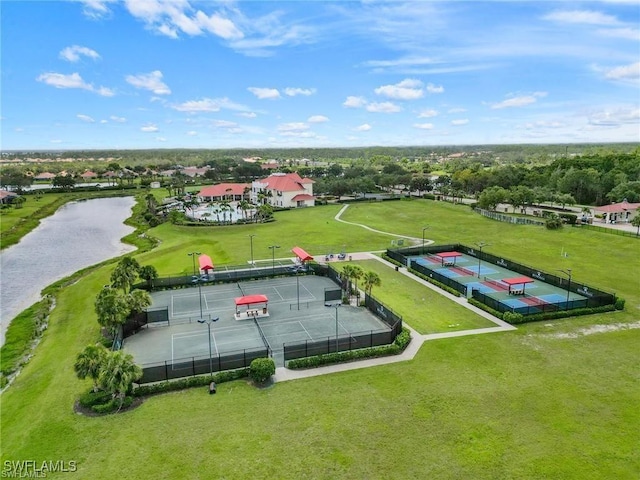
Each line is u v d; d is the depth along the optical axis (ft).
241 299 154.81
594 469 79.51
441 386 107.55
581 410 97.40
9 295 204.64
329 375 113.80
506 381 109.60
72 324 158.51
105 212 472.85
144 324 150.30
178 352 129.70
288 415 96.27
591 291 172.04
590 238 275.80
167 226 351.46
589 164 519.60
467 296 172.35
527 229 311.06
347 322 151.74
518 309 150.51
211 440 88.17
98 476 78.89
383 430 90.74
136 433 90.89
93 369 101.35
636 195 372.58
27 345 148.97
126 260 174.19
